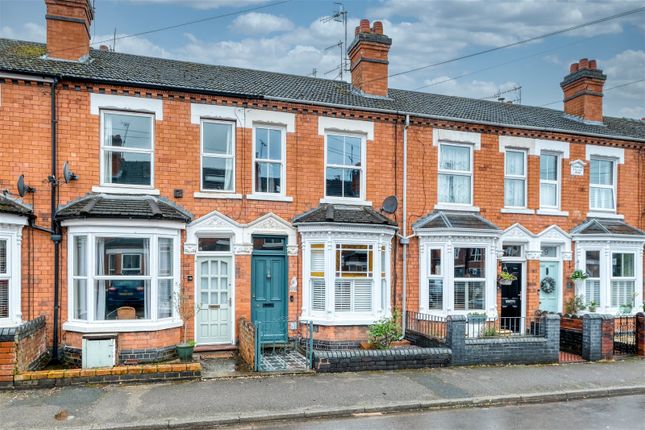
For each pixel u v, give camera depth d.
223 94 11.85
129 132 11.38
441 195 14.02
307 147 12.65
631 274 15.36
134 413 7.52
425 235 13.23
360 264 12.37
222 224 11.73
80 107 10.90
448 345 11.04
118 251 10.48
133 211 10.27
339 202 12.89
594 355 11.86
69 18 11.96
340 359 10.04
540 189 14.99
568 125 15.79
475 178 14.19
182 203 11.54
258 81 13.98
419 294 13.32
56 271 10.45
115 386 8.75
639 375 10.54
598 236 14.75
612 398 9.33
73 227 10.32
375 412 8.09
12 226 9.88
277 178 12.56
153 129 11.46
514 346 11.30
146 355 10.29
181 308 10.77
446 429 7.38
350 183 13.22
